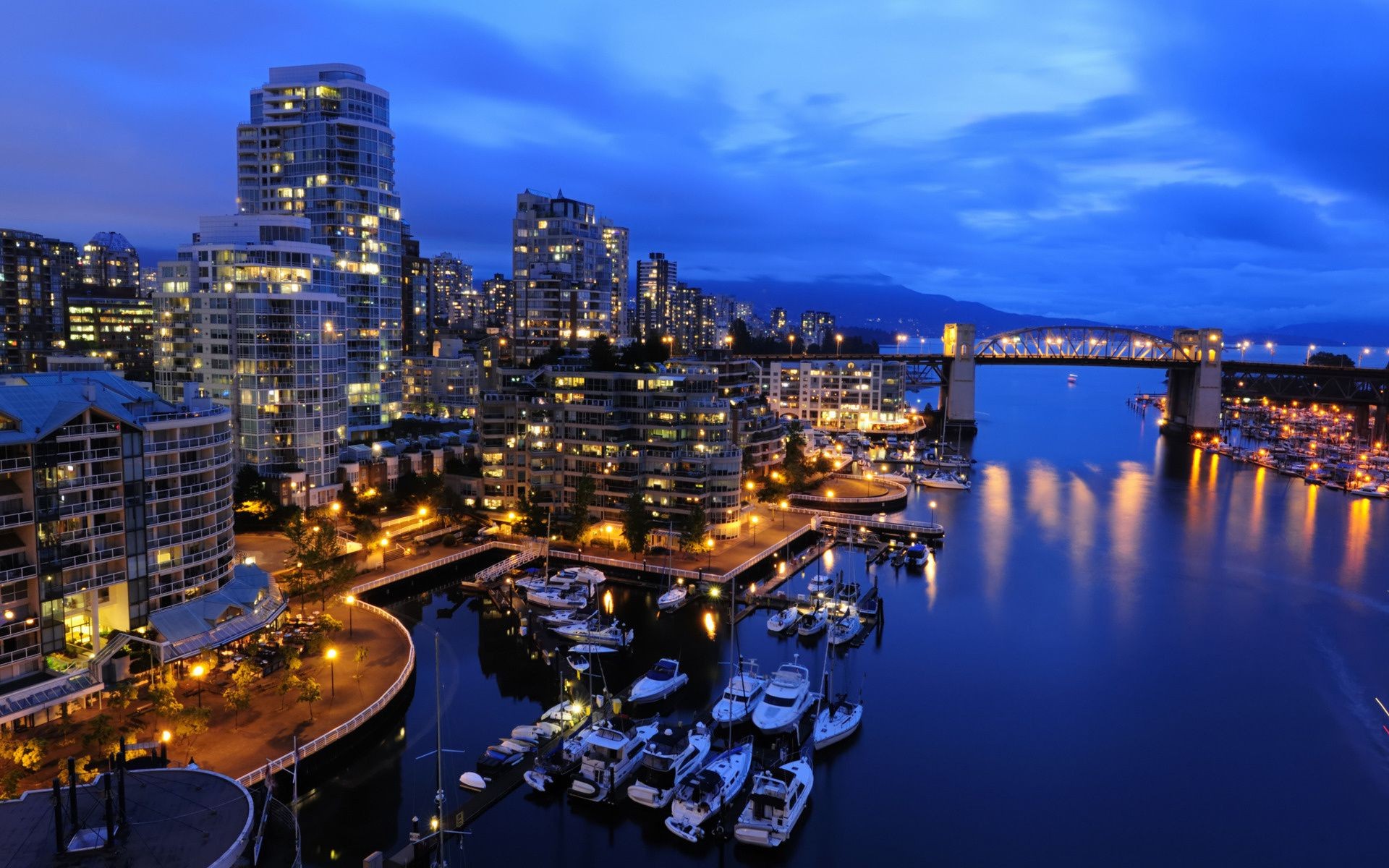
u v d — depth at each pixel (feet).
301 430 570.46
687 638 417.69
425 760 298.35
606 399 552.41
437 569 491.31
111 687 295.48
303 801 272.31
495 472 581.94
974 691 361.92
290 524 417.69
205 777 184.14
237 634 328.29
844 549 581.12
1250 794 287.89
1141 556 576.61
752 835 254.27
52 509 295.07
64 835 161.17
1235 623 447.83
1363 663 396.37
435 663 380.37
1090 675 379.35
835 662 391.65
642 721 325.42
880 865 248.73
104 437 310.24
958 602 478.18
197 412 362.53
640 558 516.73
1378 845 261.65
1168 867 250.78
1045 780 293.64
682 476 542.57
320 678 331.77
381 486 618.44
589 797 271.49
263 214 646.74
